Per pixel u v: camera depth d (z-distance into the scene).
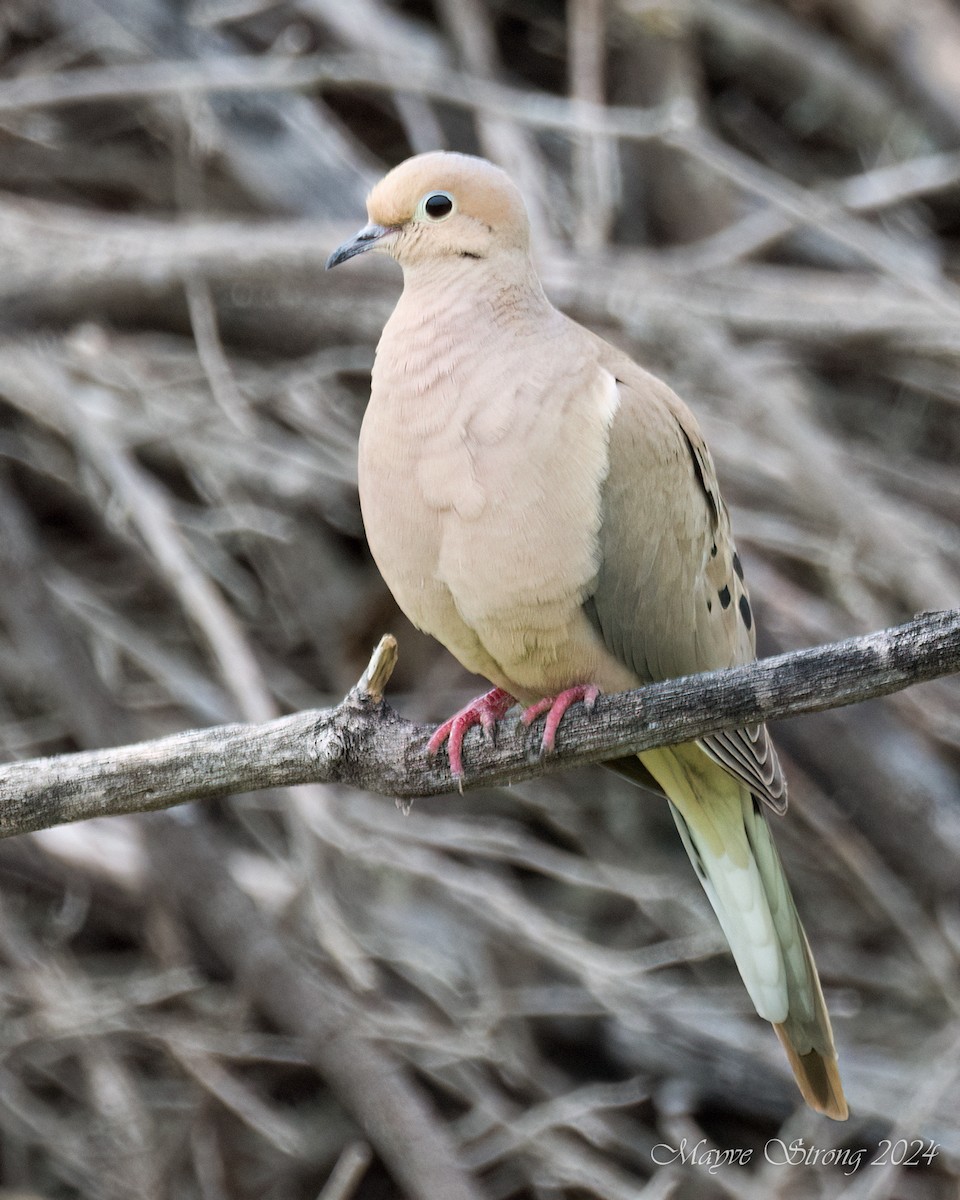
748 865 7.93
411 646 13.38
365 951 11.62
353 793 12.09
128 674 13.85
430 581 7.10
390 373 7.13
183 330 13.87
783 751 12.17
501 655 7.23
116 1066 11.30
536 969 12.30
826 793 12.39
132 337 13.83
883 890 11.95
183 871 11.23
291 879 11.80
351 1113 10.99
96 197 15.84
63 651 12.02
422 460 6.94
